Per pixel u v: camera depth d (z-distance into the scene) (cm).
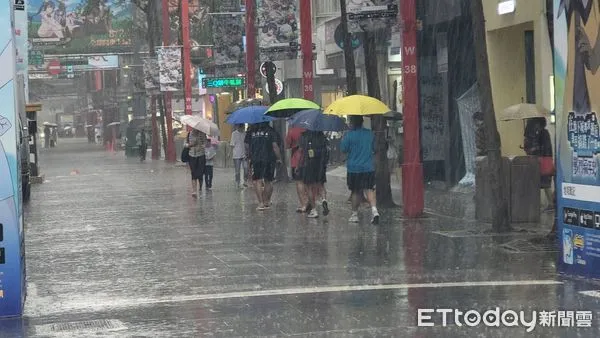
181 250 1623
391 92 3198
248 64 3519
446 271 1313
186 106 5381
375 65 2203
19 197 1091
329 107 1936
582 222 1234
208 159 3091
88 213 2430
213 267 1418
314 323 993
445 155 2742
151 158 6550
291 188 3059
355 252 1525
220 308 1096
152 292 1228
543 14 2086
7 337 975
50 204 2786
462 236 1664
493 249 1503
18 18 3139
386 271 1330
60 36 7525
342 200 2516
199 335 954
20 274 1085
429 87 2809
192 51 5691
